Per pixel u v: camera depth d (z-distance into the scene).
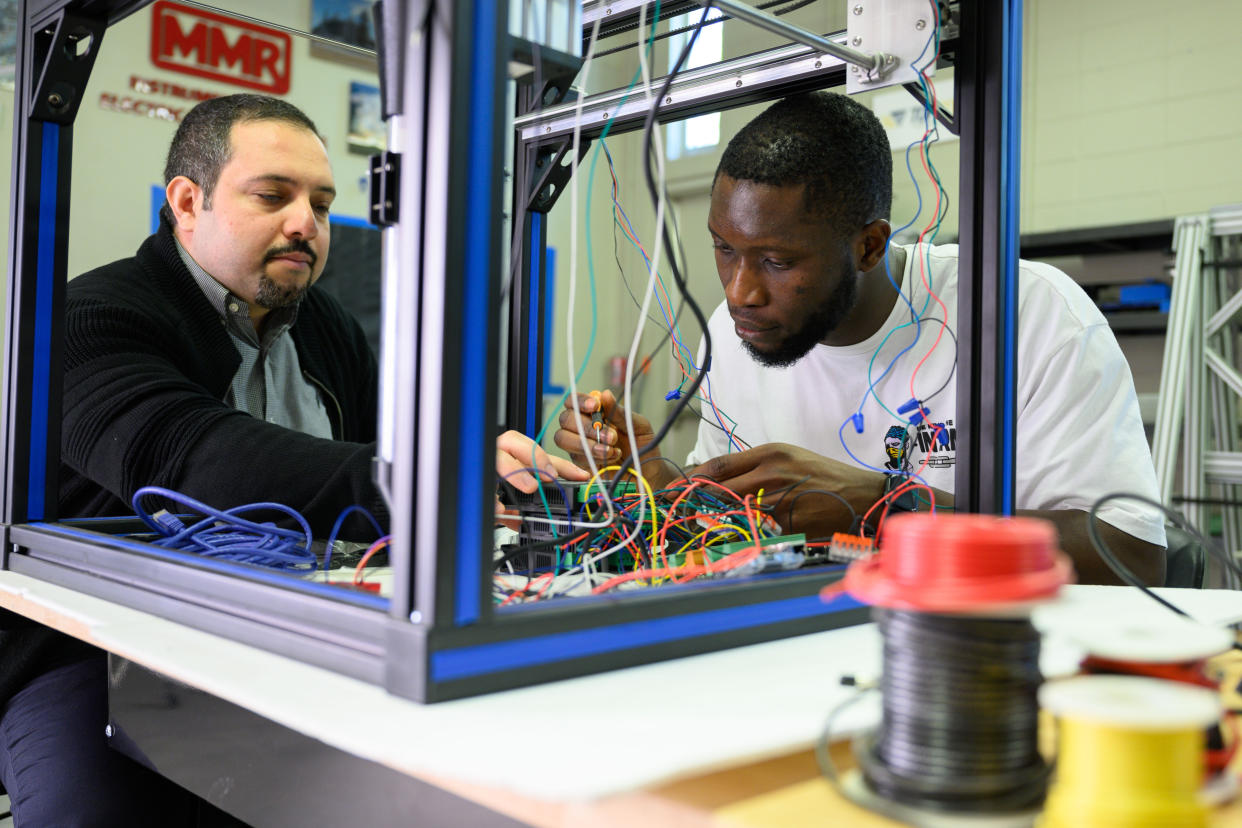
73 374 1.36
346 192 3.40
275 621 0.71
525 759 0.47
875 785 0.45
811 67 1.22
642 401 3.87
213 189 1.66
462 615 0.59
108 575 0.95
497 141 0.61
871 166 1.43
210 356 1.70
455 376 0.59
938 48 1.01
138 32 2.87
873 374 1.70
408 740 0.50
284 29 1.44
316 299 2.01
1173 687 0.44
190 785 0.84
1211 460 2.63
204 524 1.05
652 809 0.45
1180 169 3.73
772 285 1.41
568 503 1.01
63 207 1.21
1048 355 1.53
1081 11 3.96
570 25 0.83
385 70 0.64
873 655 0.71
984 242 0.97
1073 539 1.37
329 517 1.19
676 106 1.38
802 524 1.20
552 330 3.64
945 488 1.61
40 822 1.08
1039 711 0.47
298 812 0.71
